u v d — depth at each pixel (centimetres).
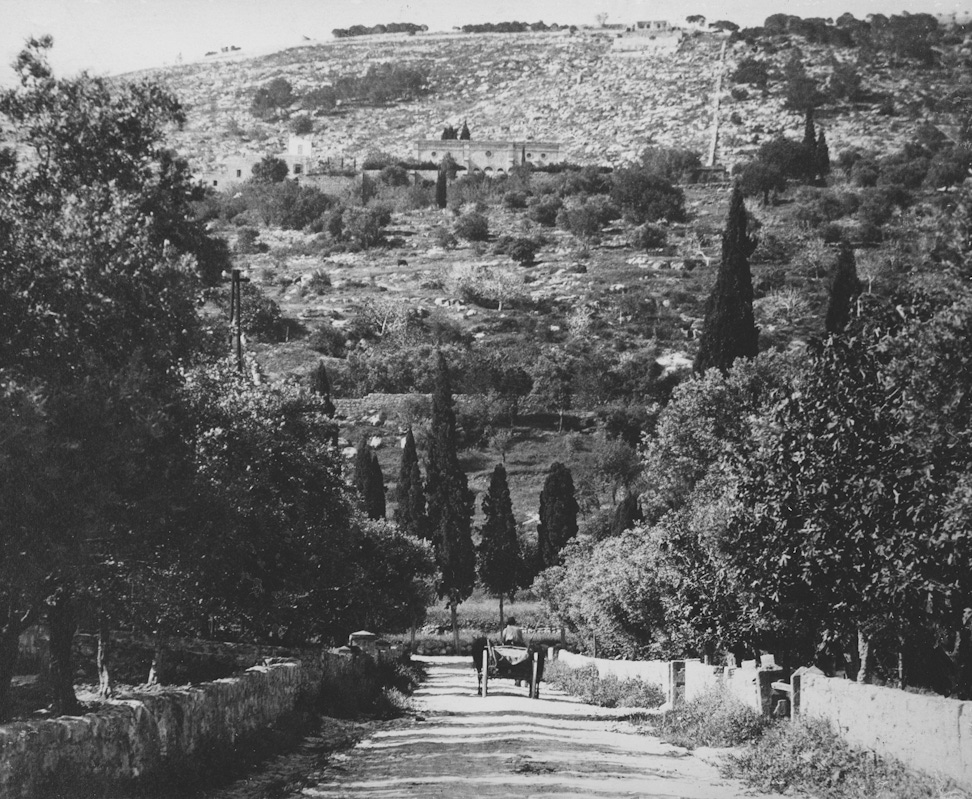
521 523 11194
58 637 1905
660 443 3941
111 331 1560
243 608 2911
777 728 1859
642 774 1689
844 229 19088
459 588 8375
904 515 1605
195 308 1703
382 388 14025
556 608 7369
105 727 1360
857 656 2047
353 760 1892
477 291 17275
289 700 2348
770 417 1778
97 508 1417
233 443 2244
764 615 1984
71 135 2031
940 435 1425
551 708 3059
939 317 1398
